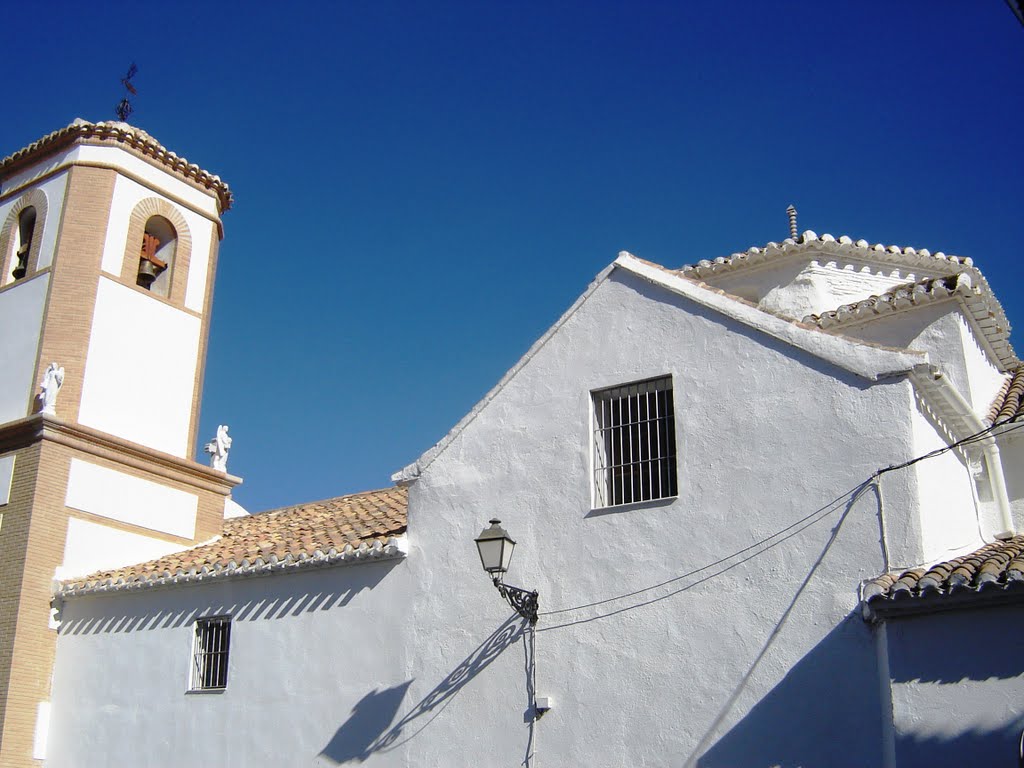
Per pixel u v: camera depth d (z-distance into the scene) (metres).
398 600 14.02
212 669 15.73
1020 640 9.22
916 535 10.48
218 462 21.45
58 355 19.33
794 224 19.44
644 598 11.95
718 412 12.12
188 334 21.50
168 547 19.83
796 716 10.55
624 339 13.17
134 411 20.08
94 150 20.88
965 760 9.14
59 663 17.42
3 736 16.48
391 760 13.28
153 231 22.12
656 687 11.54
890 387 11.09
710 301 12.59
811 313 16.86
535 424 13.58
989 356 15.69
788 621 10.92
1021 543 11.71
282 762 14.25
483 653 13.02
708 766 10.91
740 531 11.54
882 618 9.99
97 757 16.27
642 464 12.68
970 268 16.70
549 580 12.75
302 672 14.56
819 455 11.29
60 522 18.17
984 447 13.01
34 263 20.39
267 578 15.49
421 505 14.28
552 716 12.17
